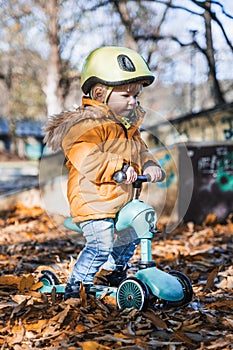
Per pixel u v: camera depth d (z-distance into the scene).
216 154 8.12
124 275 3.80
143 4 11.95
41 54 19.22
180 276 3.50
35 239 6.99
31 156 46.19
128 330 3.02
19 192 9.66
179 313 3.45
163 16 10.94
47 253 5.92
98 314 3.27
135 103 3.44
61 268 4.95
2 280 4.14
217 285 4.27
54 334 3.04
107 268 3.74
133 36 11.26
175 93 31.92
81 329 3.08
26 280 3.92
